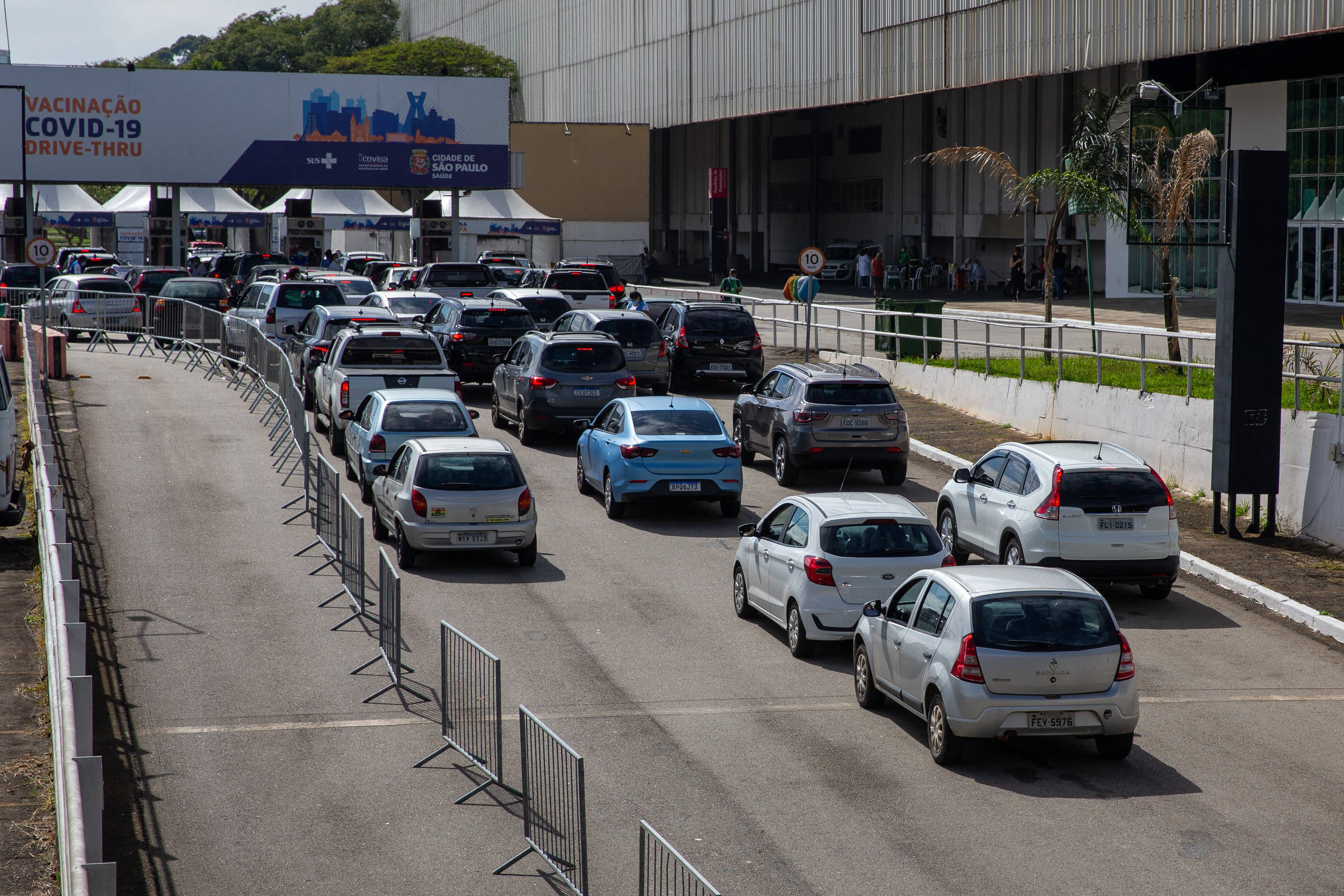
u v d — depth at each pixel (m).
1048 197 72.44
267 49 147.25
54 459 26.50
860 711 15.88
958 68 67.25
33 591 19.39
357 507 25.25
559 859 11.25
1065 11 59.78
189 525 24.23
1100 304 61.44
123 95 64.62
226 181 66.25
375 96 67.62
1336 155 54.88
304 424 26.00
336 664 17.17
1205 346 39.41
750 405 30.25
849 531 17.64
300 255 75.12
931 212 84.50
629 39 101.69
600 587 21.11
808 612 17.48
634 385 31.86
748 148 106.00
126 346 49.56
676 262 117.56
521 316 38.06
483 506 21.64
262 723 15.11
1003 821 12.64
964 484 22.61
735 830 12.38
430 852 11.94
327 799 13.08
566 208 91.69
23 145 63.50
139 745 14.38
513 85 123.25
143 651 17.52
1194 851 11.98
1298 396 24.44
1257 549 23.27
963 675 13.73
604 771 13.83
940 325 42.66
